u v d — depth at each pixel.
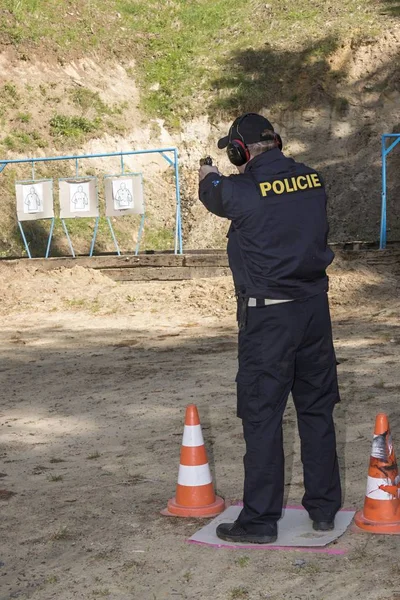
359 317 12.01
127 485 5.32
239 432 6.50
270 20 28.00
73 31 26.09
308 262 4.04
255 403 4.11
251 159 4.17
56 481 5.48
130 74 26.09
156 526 4.51
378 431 4.35
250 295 4.05
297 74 25.47
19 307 13.99
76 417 7.32
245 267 4.08
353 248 16.42
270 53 26.34
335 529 4.31
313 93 24.81
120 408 7.55
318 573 3.77
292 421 6.70
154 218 22.20
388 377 8.14
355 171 22.98
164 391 8.12
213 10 28.78
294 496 4.95
